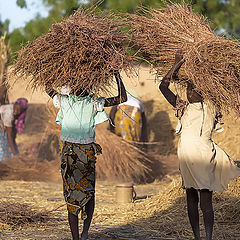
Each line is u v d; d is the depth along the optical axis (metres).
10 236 8.82
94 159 7.74
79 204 7.55
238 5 24.17
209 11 23.80
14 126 17.56
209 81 7.27
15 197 12.94
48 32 7.66
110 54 7.48
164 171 16.62
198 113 7.62
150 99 21.11
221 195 10.84
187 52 7.50
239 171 7.71
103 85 7.70
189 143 7.59
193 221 7.91
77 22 7.58
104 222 10.15
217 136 15.68
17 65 7.88
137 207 11.51
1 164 16.94
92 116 7.70
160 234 9.14
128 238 8.81
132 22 8.32
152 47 8.02
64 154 7.66
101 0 8.46
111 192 13.84
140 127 15.64
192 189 7.91
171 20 8.27
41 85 7.74
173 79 7.79
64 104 7.69
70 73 7.38
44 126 18.67
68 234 9.08
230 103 7.45
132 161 15.48
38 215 10.30
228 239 8.63
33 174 16.42
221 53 7.34
